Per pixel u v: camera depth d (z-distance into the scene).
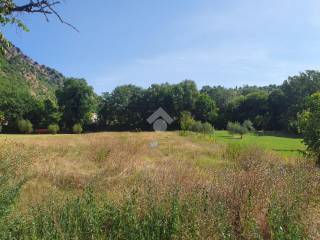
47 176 8.82
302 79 86.31
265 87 133.25
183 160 12.09
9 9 6.11
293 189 6.66
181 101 88.00
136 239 4.96
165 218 5.26
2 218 5.13
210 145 21.75
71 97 81.00
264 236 5.34
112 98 90.50
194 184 6.69
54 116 78.12
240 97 95.44
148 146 17.56
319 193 7.45
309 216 5.82
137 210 5.49
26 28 6.40
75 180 8.84
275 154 16.06
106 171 9.56
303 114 14.59
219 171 9.16
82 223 5.21
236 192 6.17
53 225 5.04
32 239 4.65
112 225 5.34
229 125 58.47
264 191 6.26
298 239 4.88
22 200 6.67
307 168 9.96
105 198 6.16
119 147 15.48
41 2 6.28
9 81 82.00
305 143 13.87
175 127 86.75
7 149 10.42
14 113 75.12
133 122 89.88
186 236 4.86
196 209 5.38
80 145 17.31
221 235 4.93
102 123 90.69
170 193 5.90
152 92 89.56
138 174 8.63
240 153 15.38
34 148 12.94
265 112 88.31
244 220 5.41
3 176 6.61
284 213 5.46
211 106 90.69
